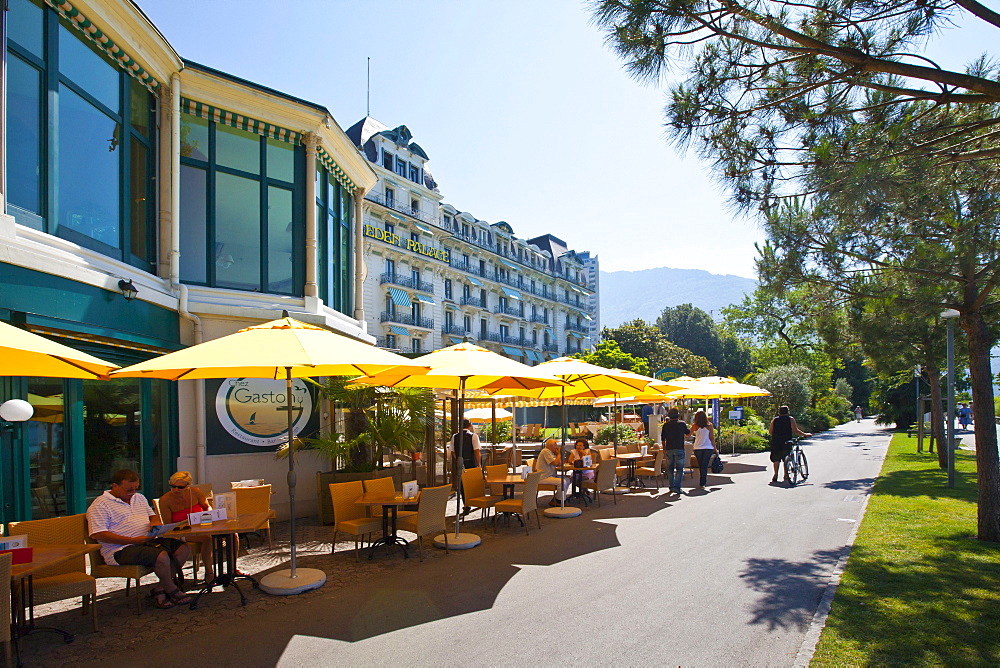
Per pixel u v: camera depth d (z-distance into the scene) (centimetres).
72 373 552
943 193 579
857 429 3803
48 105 714
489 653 461
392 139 4297
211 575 643
